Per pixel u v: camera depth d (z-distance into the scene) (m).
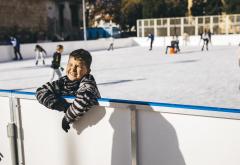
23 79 12.52
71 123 2.61
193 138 2.03
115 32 42.50
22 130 2.97
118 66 16.20
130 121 2.28
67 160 2.71
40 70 15.88
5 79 12.65
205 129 1.97
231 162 1.91
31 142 2.93
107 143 2.44
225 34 32.44
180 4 46.59
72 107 2.34
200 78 11.16
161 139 2.16
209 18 32.84
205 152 1.99
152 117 2.18
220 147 1.93
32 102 2.83
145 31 35.88
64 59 21.84
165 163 2.17
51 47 26.39
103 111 2.41
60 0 41.31
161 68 14.80
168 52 25.80
